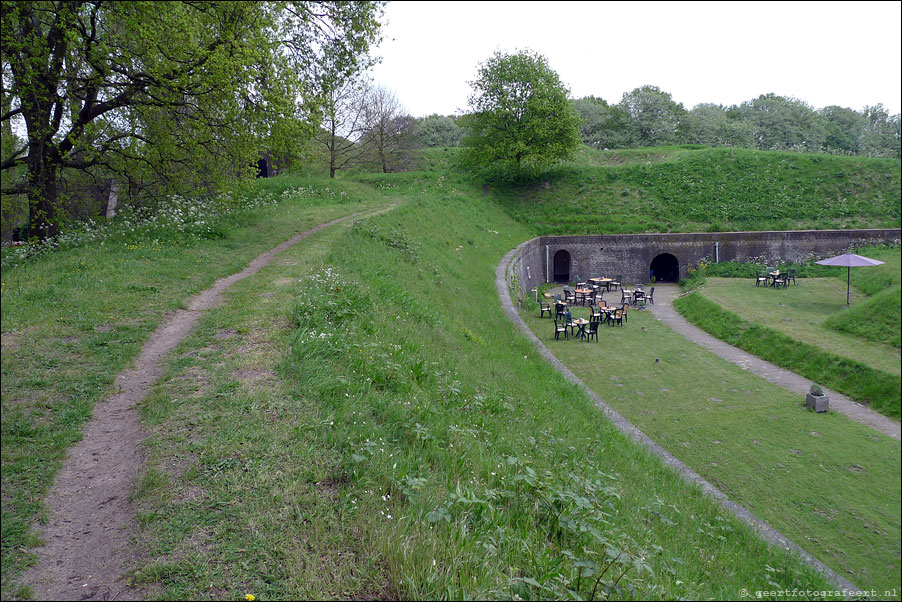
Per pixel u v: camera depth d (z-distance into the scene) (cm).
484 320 1466
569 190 3781
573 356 1705
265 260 1318
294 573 378
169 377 646
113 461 493
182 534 406
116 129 1565
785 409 1198
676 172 3769
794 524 737
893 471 790
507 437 720
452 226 2595
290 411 581
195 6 1455
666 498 715
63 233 1459
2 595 349
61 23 1274
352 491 464
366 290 1097
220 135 1611
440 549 405
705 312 2144
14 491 445
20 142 1523
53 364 661
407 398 697
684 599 412
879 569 612
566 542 470
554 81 3691
